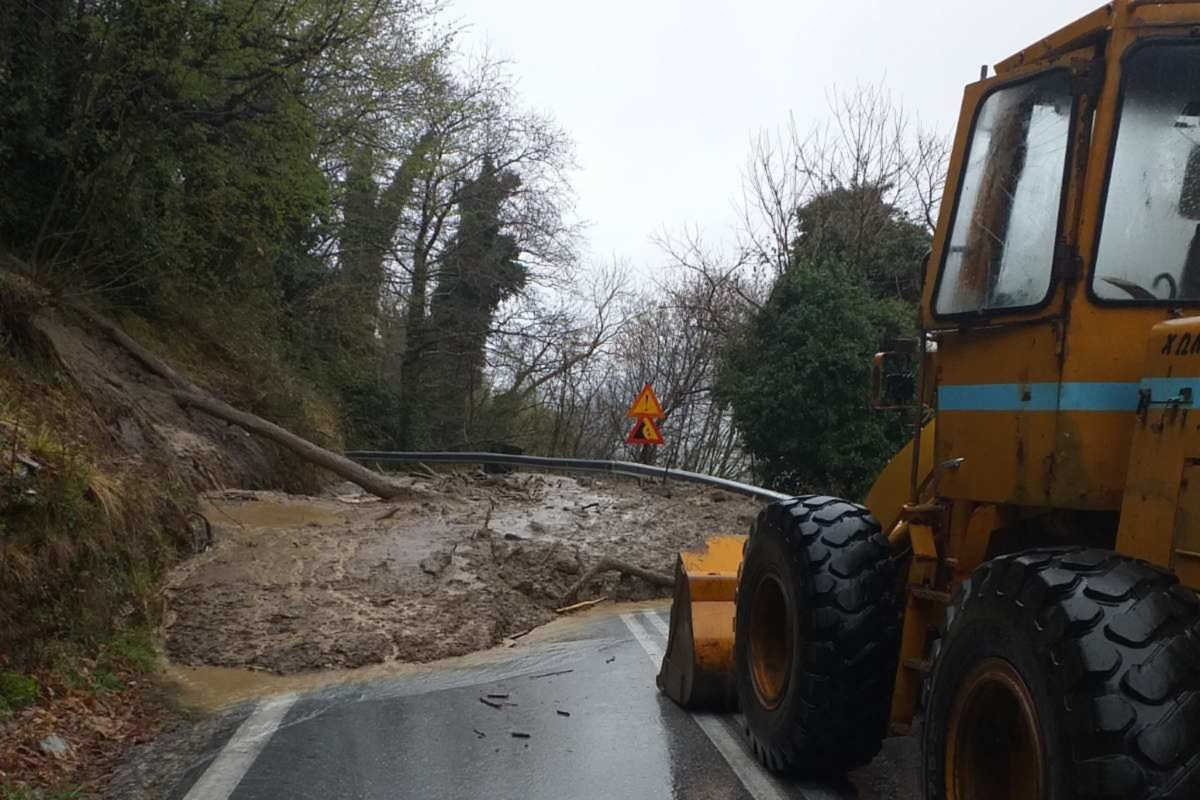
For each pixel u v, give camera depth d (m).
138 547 8.36
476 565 9.97
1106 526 3.82
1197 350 3.14
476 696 6.68
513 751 5.57
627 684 6.93
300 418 20.77
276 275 26.14
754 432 23.42
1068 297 3.58
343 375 29.95
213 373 18.61
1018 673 3.17
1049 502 3.64
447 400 36.38
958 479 4.28
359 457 24.56
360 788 5.04
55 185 14.50
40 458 7.53
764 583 5.38
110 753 5.61
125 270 15.88
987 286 4.11
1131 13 3.59
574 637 8.40
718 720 6.11
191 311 19.59
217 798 4.87
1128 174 3.60
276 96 16.22
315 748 5.61
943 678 3.62
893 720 4.57
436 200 34.12
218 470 14.46
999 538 4.29
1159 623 2.91
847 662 4.66
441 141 22.72
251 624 8.06
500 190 34.78
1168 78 3.63
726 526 12.69
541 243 35.56
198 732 5.97
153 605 7.97
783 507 5.19
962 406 4.24
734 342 28.41
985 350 4.08
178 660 7.38
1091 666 2.87
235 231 18.56
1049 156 3.87
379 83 17.47
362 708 6.39
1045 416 3.69
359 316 30.47
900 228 29.48
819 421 22.38
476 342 36.03
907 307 23.94
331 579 9.29
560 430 40.62
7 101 13.48
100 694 6.38
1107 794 2.79
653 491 16.33
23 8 13.66
